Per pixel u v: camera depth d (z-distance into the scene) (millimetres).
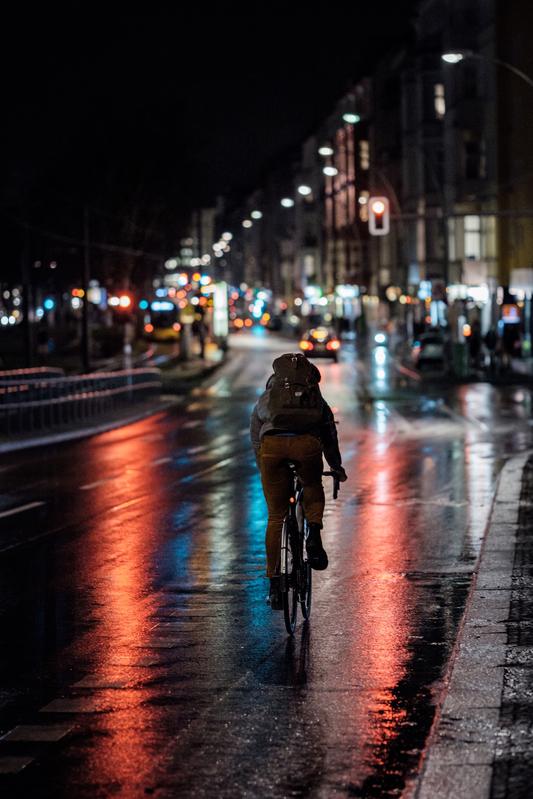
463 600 18297
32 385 56281
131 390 72875
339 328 190375
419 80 150000
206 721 12148
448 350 97125
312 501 15758
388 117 181000
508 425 55531
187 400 80438
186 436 53531
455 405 69188
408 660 14641
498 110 117062
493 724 11359
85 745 11438
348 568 21078
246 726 11938
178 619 17250
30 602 18641
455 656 14094
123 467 40188
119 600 18703
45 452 46281
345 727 11828
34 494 32812
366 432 52781
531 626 15617
